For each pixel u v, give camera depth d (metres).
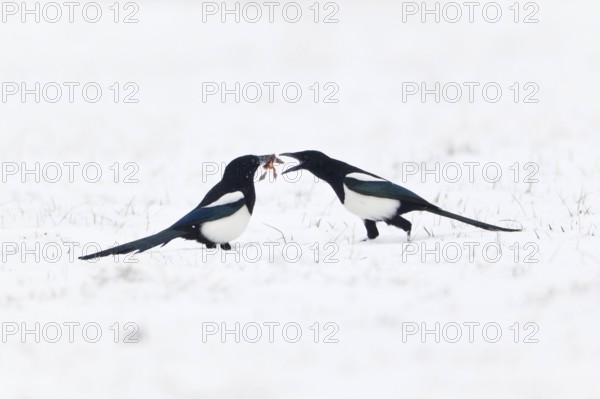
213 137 47.59
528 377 12.59
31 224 26.00
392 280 17.83
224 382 12.58
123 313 15.95
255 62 79.25
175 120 53.91
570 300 16.11
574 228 22.62
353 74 72.44
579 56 74.88
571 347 13.82
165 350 14.08
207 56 82.12
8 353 14.16
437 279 17.89
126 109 58.09
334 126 51.31
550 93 58.38
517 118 49.28
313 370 13.09
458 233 22.52
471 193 29.20
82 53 82.25
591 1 110.88
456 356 13.66
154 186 32.84
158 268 18.91
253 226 25.05
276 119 54.47
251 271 18.69
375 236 22.38
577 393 11.91
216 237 20.81
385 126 50.38
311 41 90.06
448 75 69.56
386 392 12.10
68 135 47.41
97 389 12.42
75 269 19.58
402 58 79.00
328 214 26.52
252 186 21.25
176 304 16.47
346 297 16.77
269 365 13.37
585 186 29.22
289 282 17.84
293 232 23.95
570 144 38.28
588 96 56.00
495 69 70.94
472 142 41.41
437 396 11.94
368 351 13.93
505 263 19.05
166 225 25.88
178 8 111.56
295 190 30.72
